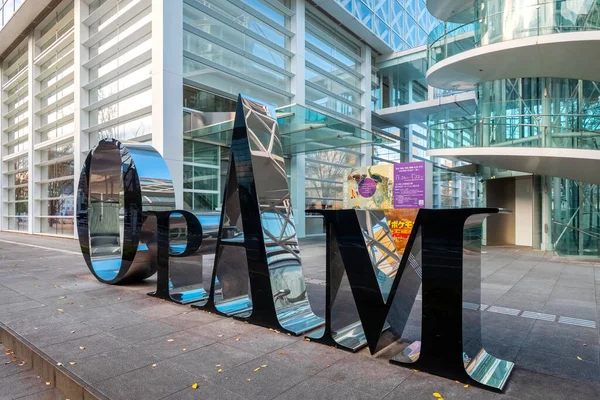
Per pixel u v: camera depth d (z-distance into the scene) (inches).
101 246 321.7
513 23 462.3
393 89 954.1
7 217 981.8
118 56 591.2
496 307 225.6
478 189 845.8
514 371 137.2
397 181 416.8
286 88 678.5
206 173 567.5
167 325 191.2
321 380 130.3
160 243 247.4
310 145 655.1
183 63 516.4
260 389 124.0
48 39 804.6
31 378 148.0
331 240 164.2
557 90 522.3
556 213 526.3
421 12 1076.5
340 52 811.4
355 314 179.0
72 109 716.0
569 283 300.0
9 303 233.5
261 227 190.5
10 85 942.4
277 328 183.8
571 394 120.0
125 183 275.9
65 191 730.2
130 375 134.3
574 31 425.1
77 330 183.2
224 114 513.7
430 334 136.0
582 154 404.8
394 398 118.0
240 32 603.5
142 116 545.6
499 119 472.7
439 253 134.7
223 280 223.6
